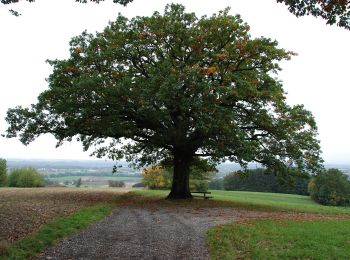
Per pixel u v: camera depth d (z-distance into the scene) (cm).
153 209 1939
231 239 1116
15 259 817
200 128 2053
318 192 5506
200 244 1053
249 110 2369
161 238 1124
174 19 2358
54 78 2395
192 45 2273
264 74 2320
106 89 2114
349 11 838
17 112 2434
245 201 2719
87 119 2256
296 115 2447
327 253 962
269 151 2417
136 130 2336
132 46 2333
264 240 1108
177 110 2188
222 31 2320
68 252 927
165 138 2319
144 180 4675
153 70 2161
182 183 2559
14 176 4209
